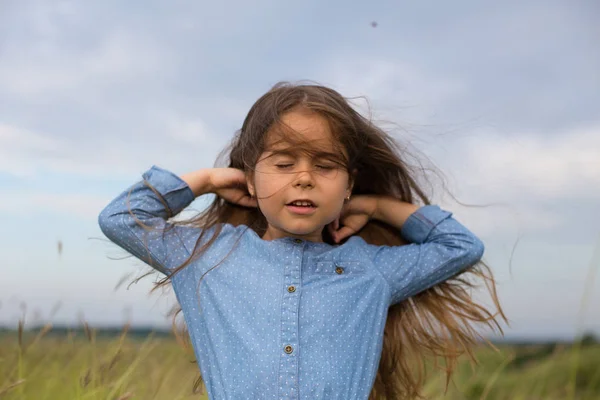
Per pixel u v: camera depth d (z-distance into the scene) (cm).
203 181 256
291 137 230
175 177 251
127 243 244
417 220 262
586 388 461
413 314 271
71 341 323
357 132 248
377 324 236
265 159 233
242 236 244
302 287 230
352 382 223
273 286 229
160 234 244
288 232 237
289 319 223
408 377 281
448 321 268
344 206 268
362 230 279
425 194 279
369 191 275
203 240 244
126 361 306
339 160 233
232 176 258
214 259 238
